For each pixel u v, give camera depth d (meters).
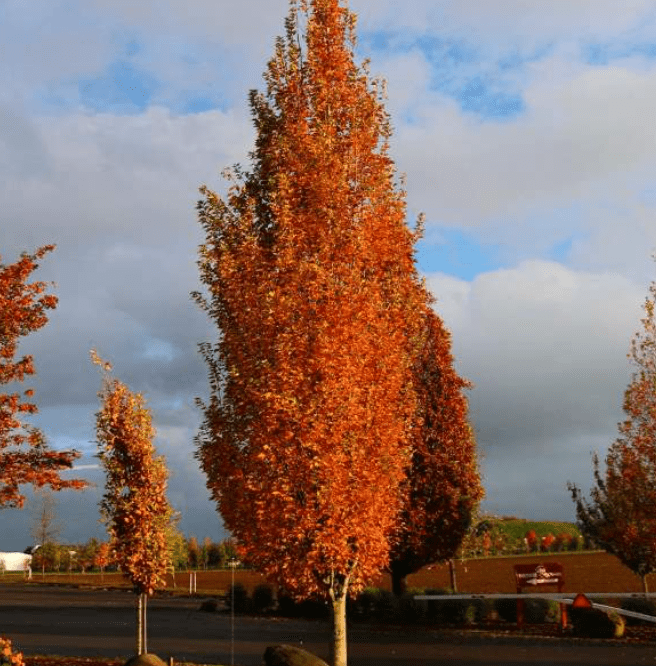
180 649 23.05
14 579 74.50
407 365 14.80
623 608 26.83
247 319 12.83
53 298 16.38
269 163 14.26
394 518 15.33
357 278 13.09
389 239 14.06
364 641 24.34
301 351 12.41
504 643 23.14
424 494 27.62
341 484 12.11
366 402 12.93
